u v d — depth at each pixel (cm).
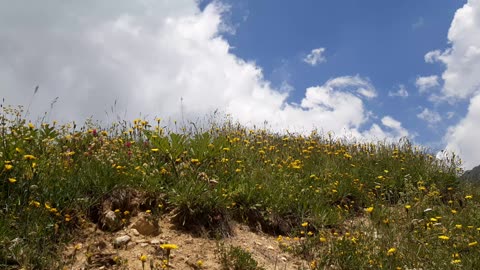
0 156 136
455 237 164
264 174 189
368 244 151
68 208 132
